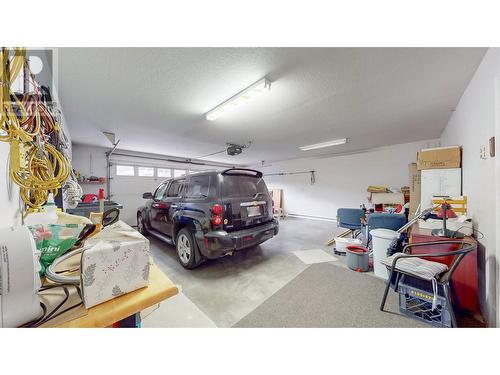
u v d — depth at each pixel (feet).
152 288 2.31
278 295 6.76
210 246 7.80
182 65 6.22
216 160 28.89
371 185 20.57
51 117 3.68
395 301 6.39
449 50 5.70
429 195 9.28
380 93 8.39
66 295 2.06
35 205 3.11
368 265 9.08
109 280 2.07
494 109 5.33
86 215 8.71
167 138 15.56
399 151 18.66
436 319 5.27
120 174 19.88
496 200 5.09
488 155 5.76
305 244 13.21
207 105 9.29
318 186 25.07
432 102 9.29
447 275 5.25
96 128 12.73
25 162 2.77
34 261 1.80
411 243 6.65
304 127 13.14
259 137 15.65
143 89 7.70
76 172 15.64
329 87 7.79
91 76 6.73
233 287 7.32
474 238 6.54
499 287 4.95
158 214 11.63
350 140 17.13
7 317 1.68
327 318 5.54
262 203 9.89
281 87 7.74
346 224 13.20
